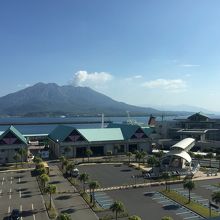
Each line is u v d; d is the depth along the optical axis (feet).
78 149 456.04
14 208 226.38
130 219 180.75
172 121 605.31
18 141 414.82
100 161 410.52
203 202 240.94
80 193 263.08
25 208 226.38
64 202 240.32
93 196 239.30
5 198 250.57
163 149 539.29
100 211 220.43
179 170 343.67
